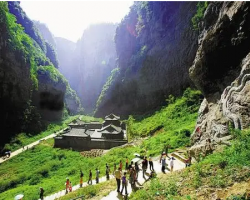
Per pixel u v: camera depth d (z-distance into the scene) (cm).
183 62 6806
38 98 9581
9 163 4803
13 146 6175
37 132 7769
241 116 1792
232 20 2433
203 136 2409
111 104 11756
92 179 2683
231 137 1702
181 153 2623
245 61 2238
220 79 2631
